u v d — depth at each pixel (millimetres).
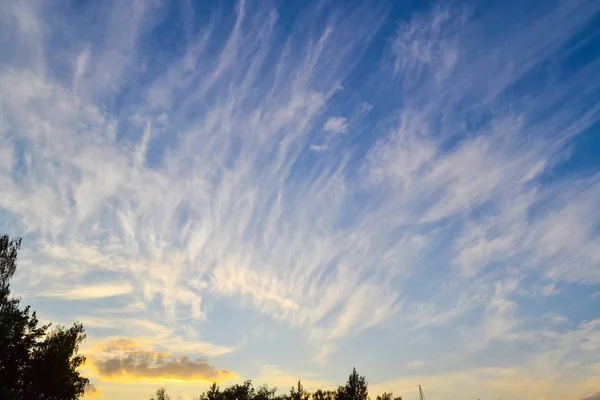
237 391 64500
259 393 65188
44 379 46656
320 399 64312
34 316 49562
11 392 42000
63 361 47719
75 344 50656
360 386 62625
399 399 65562
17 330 47250
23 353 48031
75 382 49750
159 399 62000
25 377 46750
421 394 80312
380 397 65125
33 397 46406
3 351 45125
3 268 45094
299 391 65438
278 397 65875
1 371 46219
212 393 62812
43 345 48594
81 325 52188
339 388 63094
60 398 47500
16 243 46781
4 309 44281
